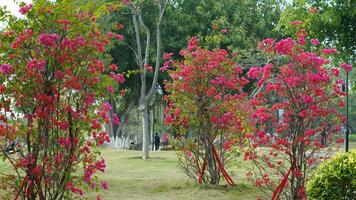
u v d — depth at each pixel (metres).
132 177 14.85
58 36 6.32
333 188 7.55
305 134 8.05
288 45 7.97
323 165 7.88
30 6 6.36
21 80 6.39
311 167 8.84
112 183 12.88
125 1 13.95
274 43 8.42
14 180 6.70
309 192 7.77
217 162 11.91
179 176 14.83
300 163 8.20
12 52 6.39
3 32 6.47
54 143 6.48
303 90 7.96
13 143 6.54
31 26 6.47
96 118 6.56
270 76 8.39
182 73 11.63
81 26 6.58
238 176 13.49
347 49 14.51
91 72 6.52
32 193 6.52
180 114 11.88
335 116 8.24
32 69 6.35
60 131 6.50
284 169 9.26
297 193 8.20
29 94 6.41
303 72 7.96
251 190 11.12
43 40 6.11
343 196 7.53
